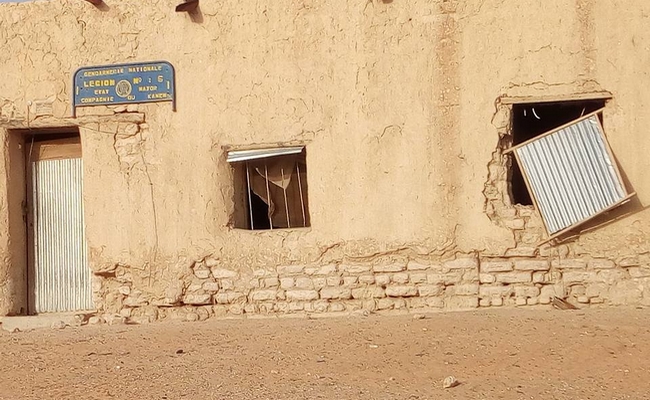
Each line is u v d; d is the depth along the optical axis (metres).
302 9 11.61
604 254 10.97
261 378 7.97
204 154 11.84
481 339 8.90
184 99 11.89
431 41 11.29
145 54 11.98
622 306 10.87
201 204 11.82
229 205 11.82
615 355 8.12
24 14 12.27
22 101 12.27
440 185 11.26
